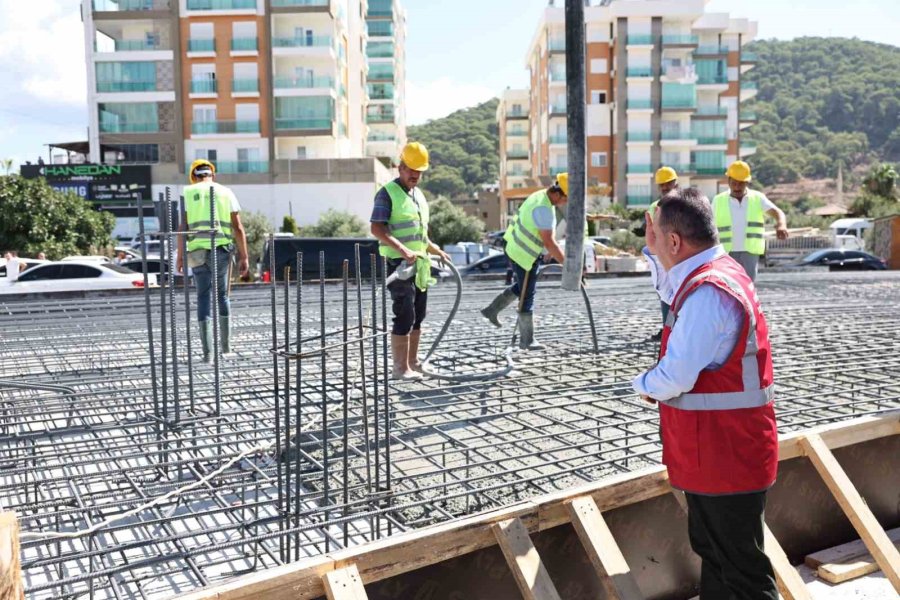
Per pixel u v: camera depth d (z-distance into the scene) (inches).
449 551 99.1
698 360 85.7
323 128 1536.7
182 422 155.1
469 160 5723.4
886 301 406.0
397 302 193.0
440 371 223.1
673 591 123.5
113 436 160.4
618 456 152.1
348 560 91.5
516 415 173.0
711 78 2022.6
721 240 266.4
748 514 90.0
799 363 219.6
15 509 118.0
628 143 1987.0
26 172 1483.8
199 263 220.4
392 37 2433.6
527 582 96.7
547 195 229.3
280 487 114.0
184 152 1525.6
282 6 1505.9
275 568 89.4
